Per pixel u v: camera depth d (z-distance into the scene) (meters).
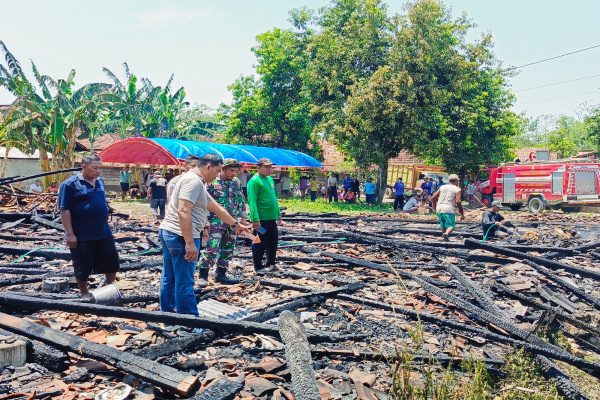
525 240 13.44
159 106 38.53
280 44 39.16
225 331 4.78
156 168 32.22
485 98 36.12
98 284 6.96
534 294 7.62
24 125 26.44
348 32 32.19
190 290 5.05
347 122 30.06
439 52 29.92
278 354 4.60
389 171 41.22
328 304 6.52
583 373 5.05
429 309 6.45
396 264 9.44
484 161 36.34
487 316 5.81
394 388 3.79
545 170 25.05
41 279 7.25
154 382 3.61
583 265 10.35
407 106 28.09
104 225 5.88
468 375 4.34
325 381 4.07
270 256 8.32
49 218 14.77
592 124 43.19
